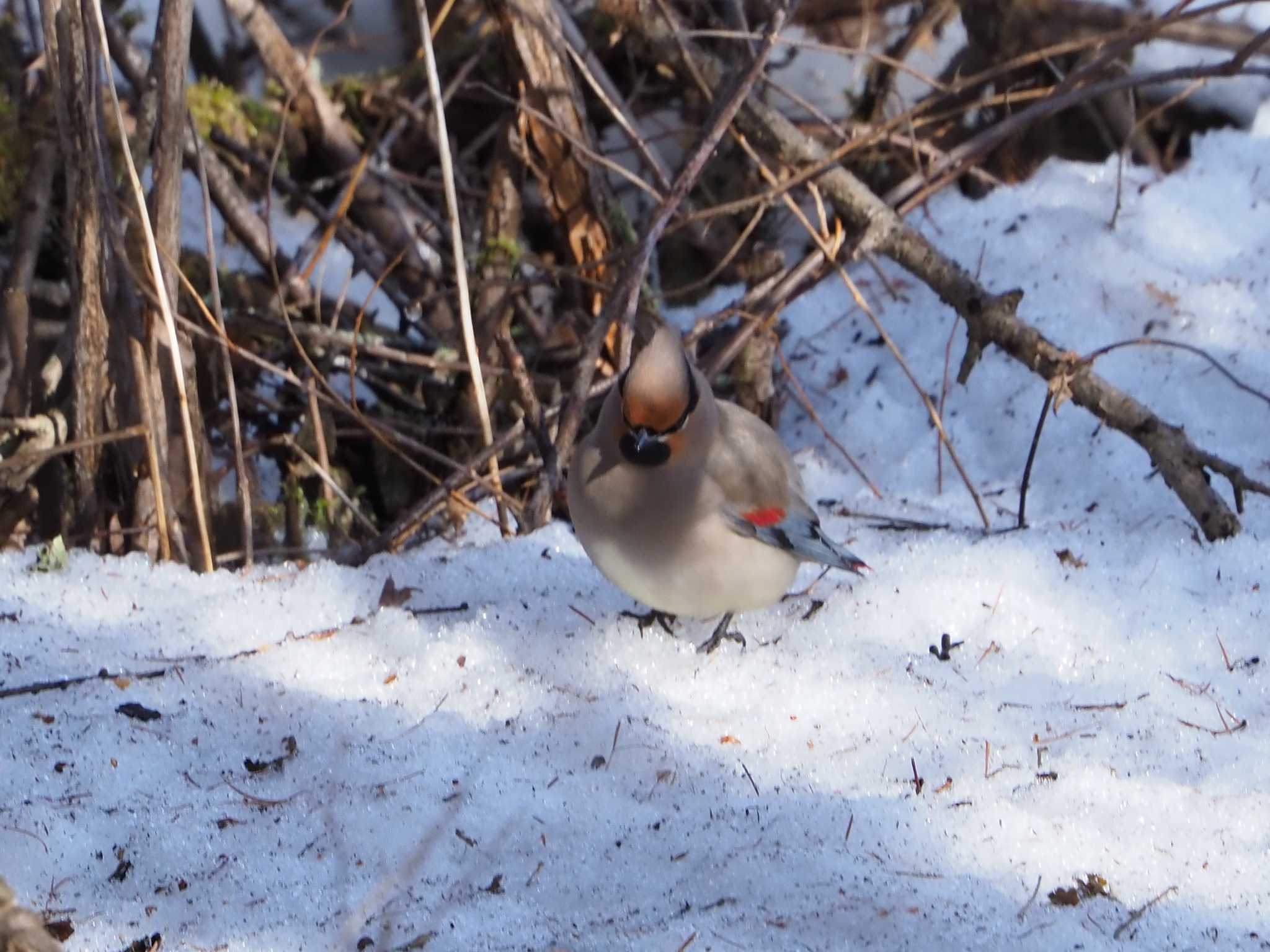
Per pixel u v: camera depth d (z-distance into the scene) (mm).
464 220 12695
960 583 8602
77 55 8945
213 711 7254
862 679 7715
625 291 9773
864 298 12305
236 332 11664
